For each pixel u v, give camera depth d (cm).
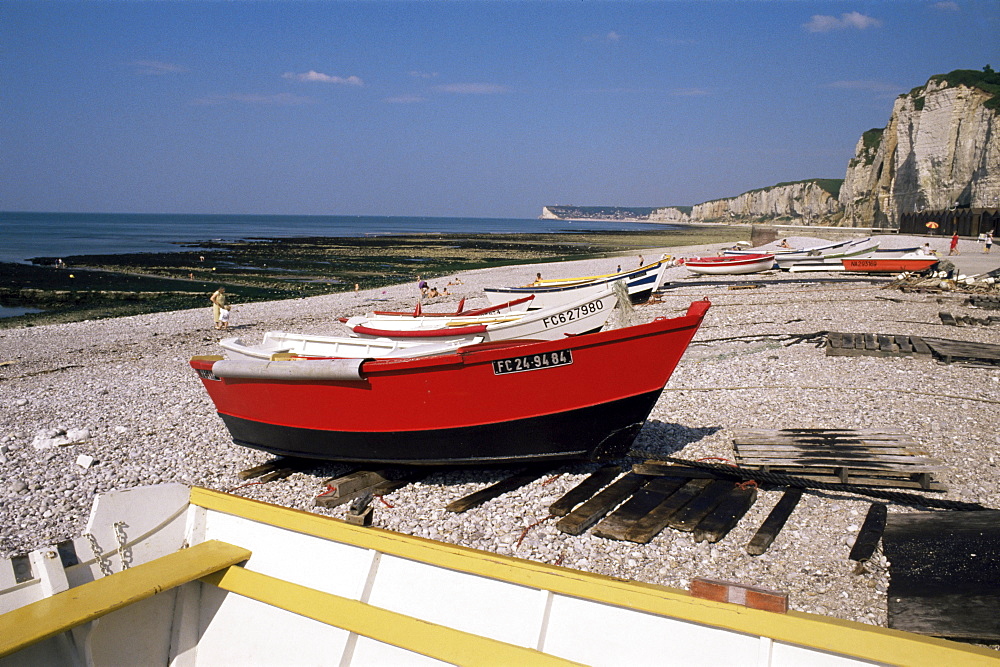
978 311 2164
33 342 2192
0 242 9419
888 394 1212
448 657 422
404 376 830
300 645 481
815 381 1316
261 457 1016
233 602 515
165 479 924
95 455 1026
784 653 379
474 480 889
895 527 690
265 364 902
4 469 970
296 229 17325
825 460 824
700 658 397
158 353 1962
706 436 1021
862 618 541
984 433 991
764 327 1966
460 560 464
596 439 856
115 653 483
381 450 880
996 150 6900
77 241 9894
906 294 2584
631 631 416
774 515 728
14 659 439
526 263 5984
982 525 669
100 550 511
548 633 435
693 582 407
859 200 11450
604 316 1263
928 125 8150
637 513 732
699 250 7312
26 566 474
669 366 834
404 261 6469
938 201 7981
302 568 518
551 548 679
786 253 3619
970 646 354
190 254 7225
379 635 446
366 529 499
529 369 812
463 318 1620
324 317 2683
